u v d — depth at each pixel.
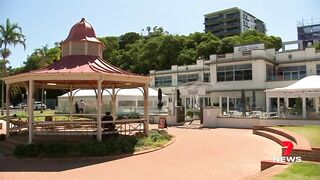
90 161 13.71
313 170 9.04
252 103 43.28
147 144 16.88
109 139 16.55
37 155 14.52
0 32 50.19
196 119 36.28
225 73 46.25
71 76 16.67
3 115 48.19
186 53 73.88
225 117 29.59
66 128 21.86
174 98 39.44
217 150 15.98
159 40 78.19
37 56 73.50
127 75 17.97
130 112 36.28
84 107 42.41
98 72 16.62
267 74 44.62
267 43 76.44
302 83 27.17
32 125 16.62
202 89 35.00
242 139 20.30
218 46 71.88
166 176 10.70
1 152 16.03
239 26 127.81
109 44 85.69
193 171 11.36
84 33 19.92
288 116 27.38
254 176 8.47
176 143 18.70
